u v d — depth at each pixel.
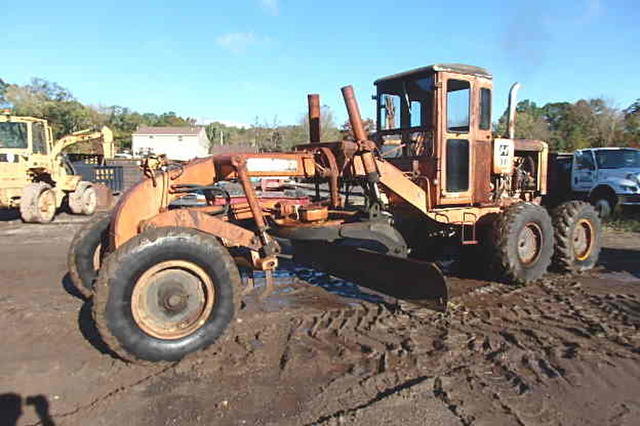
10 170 11.81
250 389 3.30
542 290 5.67
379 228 4.83
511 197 6.66
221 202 5.20
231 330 3.89
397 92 6.13
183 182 4.39
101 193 15.03
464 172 5.84
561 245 6.37
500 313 4.84
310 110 5.63
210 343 3.80
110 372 3.55
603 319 4.65
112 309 3.46
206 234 3.84
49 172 12.55
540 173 7.30
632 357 3.80
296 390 3.29
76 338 4.20
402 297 4.74
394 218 6.15
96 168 17.08
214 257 3.78
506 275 5.71
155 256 3.58
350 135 5.62
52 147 13.09
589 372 3.54
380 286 4.99
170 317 3.73
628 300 5.25
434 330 4.38
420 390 3.27
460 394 3.22
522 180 7.13
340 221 4.88
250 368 3.61
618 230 10.14
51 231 10.50
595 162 11.53
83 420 2.94
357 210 5.19
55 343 4.09
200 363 3.68
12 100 47.56
